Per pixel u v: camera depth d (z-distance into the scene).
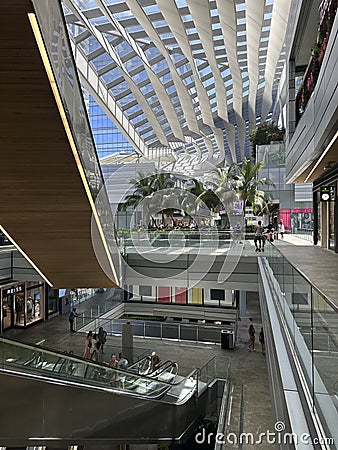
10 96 3.63
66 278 10.78
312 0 9.89
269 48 18.72
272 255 8.67
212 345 14.23
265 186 24.97
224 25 13.56
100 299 22.80
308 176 13.64
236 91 24.19
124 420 6.73
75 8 11.20
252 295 22.33
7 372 6.11
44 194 5.96
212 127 30.61
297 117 13.64
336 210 12.73
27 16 2.69
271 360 4.83
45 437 6.25
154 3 11.62
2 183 5.52
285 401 3.00
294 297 4.02
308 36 12.09
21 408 6.17
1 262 14.93
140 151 26.20
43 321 17.36
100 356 12.15
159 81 18.73
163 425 7.18
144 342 14.64
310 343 2.88
